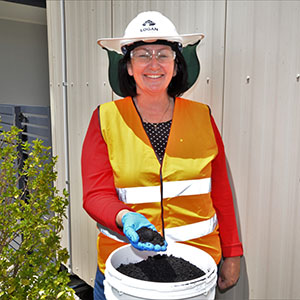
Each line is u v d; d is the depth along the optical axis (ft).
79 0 8.83
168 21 4.74
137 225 3.91
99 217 4.43
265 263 5.56
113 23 7.81
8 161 6.47
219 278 5.48
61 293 6.04
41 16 14.37
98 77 8.42
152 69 4.63
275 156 5.22
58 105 10.19
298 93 4.83
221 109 5.94
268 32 5.12
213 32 5.89
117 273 3.70
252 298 5.81
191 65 5.51
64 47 9.61
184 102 5.14
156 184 4.74
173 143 4.83
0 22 14.51
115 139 4.82
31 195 6.49
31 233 6.36
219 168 5.27
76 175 9.69
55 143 10.53
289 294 5.24
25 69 15.52
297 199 4.99
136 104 5.12
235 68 5.64
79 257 9.95
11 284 6.05
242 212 5.83
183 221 4.83
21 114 11.87
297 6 4.73
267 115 5.26
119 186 4.77
